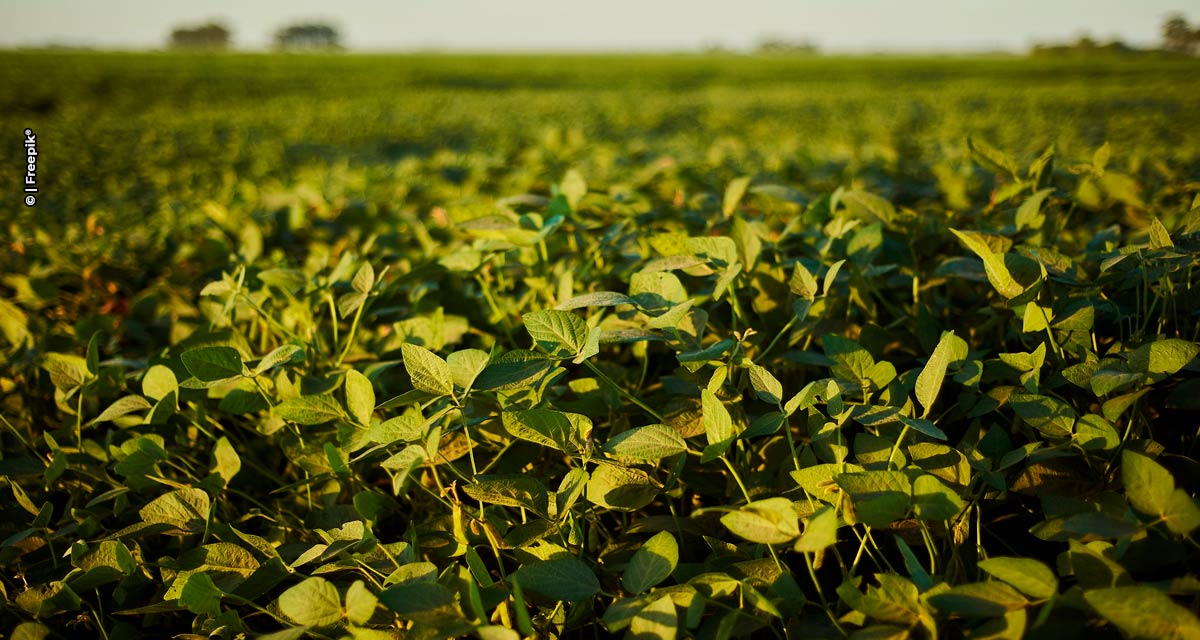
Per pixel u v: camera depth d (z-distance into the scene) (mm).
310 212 2791
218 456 1393
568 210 1771
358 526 1145
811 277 1370
